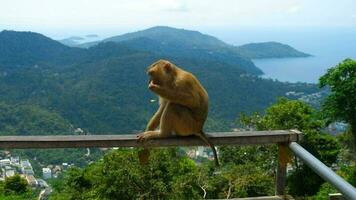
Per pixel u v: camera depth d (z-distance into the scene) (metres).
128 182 15.92
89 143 4.79
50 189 25.73
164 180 16.31
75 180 20.06
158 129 5.71
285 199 5.18
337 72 27.56
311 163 4.13
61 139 4.78
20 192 21.03
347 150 28.62
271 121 27.00
